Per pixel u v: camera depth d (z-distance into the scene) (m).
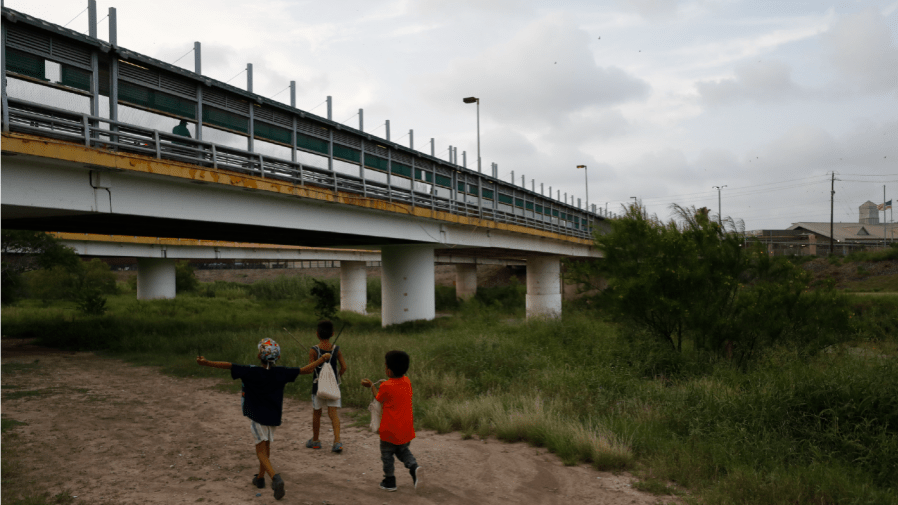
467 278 62.06
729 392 9.14
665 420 8.29
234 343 16.78
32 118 11.29
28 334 23.31
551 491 5.80
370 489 5.66
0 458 6.35
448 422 8.62
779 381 8.98
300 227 19.39
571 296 46.62
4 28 11.44
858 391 7.92
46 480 5.72
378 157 24.81
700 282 13.60
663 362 12.94
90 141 12.64
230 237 26.59
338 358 7.32
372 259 52.62
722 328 13.17
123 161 12.59
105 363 15.26
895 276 44.84
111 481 5.74
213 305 43.38
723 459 6.52
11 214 13.77
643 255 14.83
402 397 5.55
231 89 16.81
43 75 12.20
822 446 7.15
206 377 12.76
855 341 16.23
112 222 17.33
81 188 12.55
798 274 13.73
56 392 10.85
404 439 5.50
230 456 6.75
